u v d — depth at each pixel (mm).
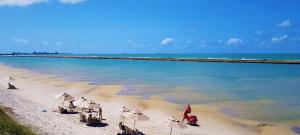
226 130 23828
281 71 78188
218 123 25641
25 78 57312
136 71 76312
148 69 84250
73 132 21156
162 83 49562
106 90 41594
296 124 25422
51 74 67062
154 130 23219
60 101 32938
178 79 56250
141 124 24688
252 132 23484
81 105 24875
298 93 39906
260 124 25453
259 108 30875
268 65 106625
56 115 26109
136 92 39875
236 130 23891
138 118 21562
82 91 40719
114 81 52250
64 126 22359
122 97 36094
